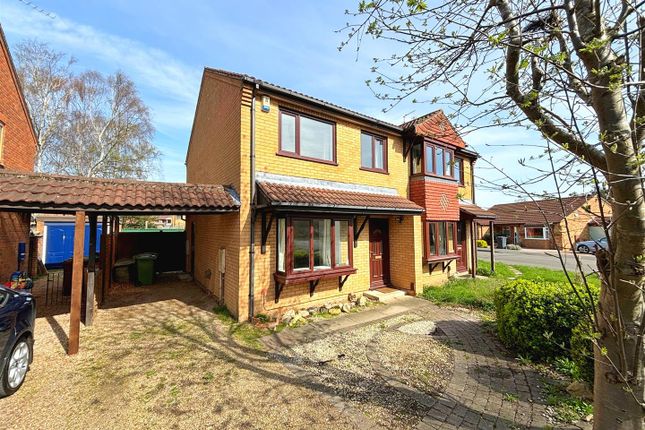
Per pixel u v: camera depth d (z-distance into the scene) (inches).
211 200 249.3
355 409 134.0
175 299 329.7
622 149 73.5
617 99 74.4
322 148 310.0
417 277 354.9
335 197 279.9
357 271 332.2
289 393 146.7
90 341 209.5
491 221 490.9
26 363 159.0
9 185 191.3
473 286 374.6
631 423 77.6
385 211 301.6
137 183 252.7
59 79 790.5
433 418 127.4
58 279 439.8
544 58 75.5
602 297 84.3
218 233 322.0
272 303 268.8
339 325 246.2
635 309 77.5
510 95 103.5
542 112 93.7
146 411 132.4
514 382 155.6
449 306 302.8
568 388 143.9
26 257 402.3
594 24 75.8
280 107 281.3
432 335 223.5
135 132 906.1
